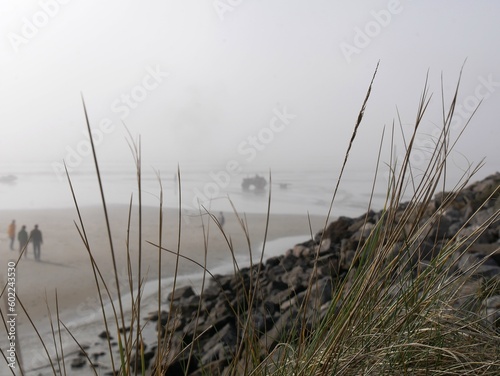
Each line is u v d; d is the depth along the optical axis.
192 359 4.07
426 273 1.89
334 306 1.79
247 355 1.77
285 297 5.17
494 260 4.02
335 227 7.53
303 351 1.75
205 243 1.72
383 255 1.72
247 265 8.52
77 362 4.66
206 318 5.27
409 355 1.80
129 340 1.42
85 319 6.04
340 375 1.63
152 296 6.78
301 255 7.05
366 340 1.78
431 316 1.98
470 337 1.96
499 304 2.25
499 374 1.75
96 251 11.05
